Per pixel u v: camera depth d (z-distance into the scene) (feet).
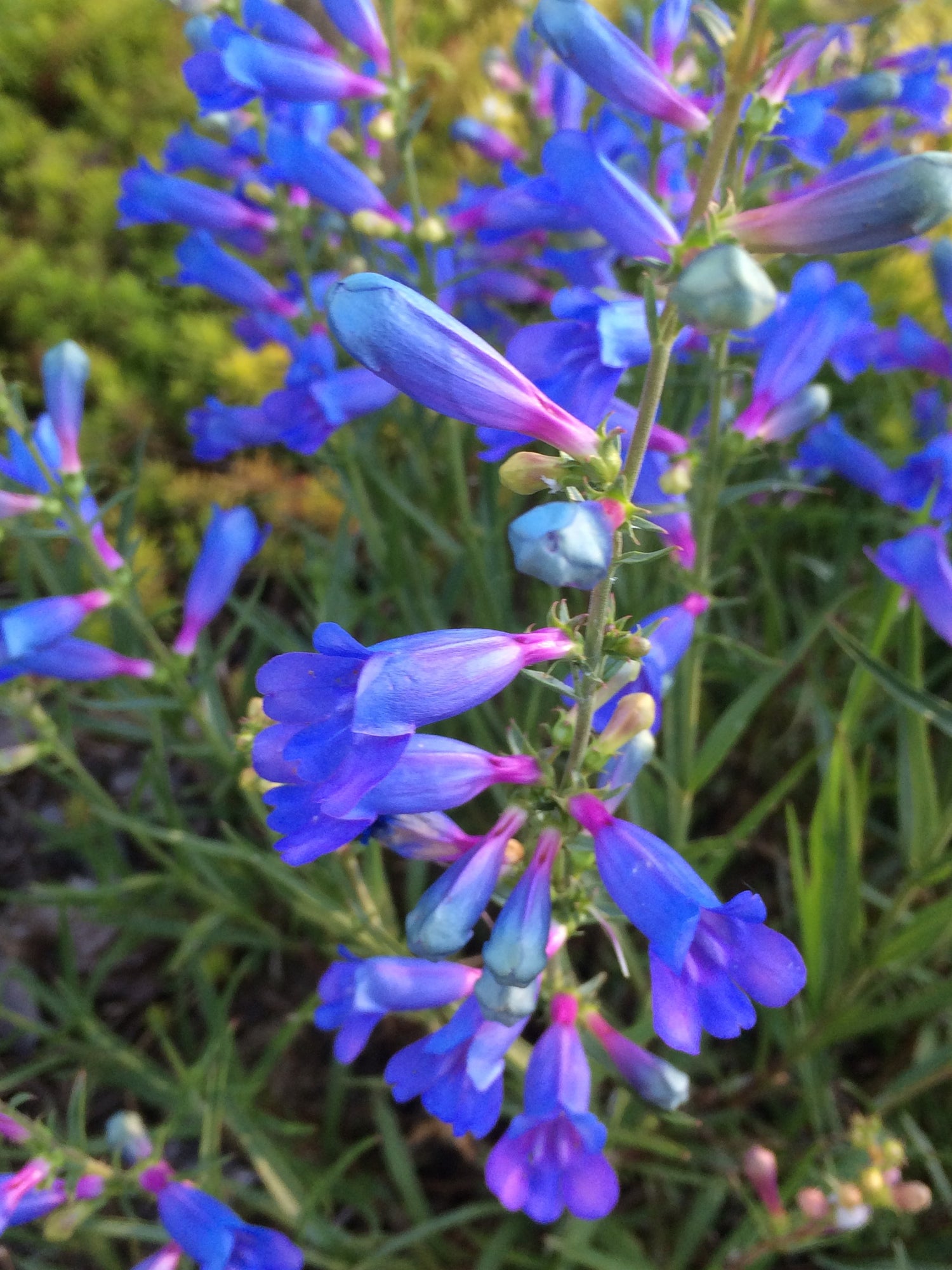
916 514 0.57
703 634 0.58
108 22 1.38
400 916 0.81
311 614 0.82
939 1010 0.62
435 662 0.29
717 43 0.30
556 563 0.27
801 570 0.96
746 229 0.30
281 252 0.83
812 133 0.51
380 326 0.29
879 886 0.79
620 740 0.37
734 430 0.53
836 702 0.84
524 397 0.31
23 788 0.95
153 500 1.07
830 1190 0.52
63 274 1.18
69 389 0.58
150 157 1.31
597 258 0.60
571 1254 0.57
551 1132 0.40
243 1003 0.83
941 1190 0.61
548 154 0.35
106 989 0.84
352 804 0.28
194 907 0.84
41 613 0.57
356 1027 0.45
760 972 0.31
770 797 0.58
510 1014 0.35
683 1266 0.61
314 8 1.02
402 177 0.72
